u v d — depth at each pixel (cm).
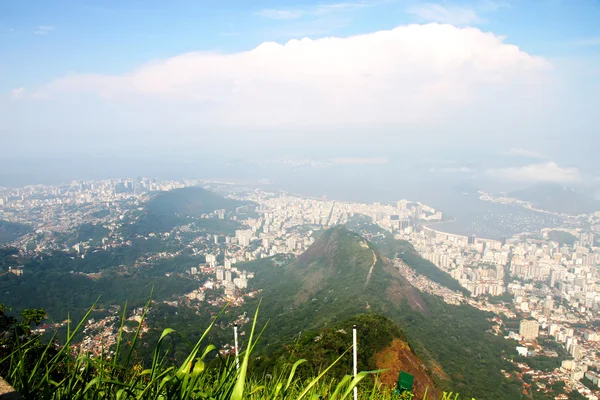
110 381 198
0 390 152
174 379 196
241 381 181
